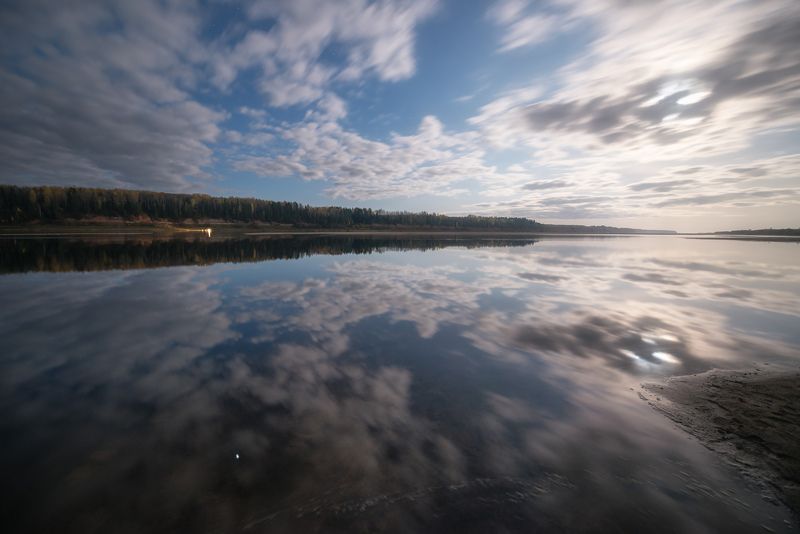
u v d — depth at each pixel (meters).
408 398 5.81
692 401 5.76
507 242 62.41
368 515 3.37
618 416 5.33
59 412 5.25
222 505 3.47
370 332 9.37
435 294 14.35
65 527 3.23
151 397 5.72
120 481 3.80
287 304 12.37
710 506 3.59
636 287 16.44
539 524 3.33
